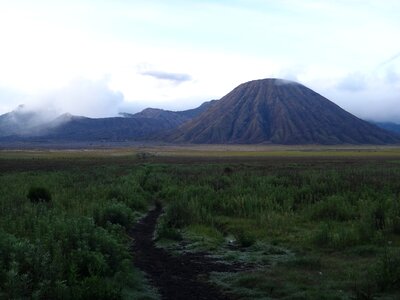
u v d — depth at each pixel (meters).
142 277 12.40
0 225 14.73
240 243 17.38
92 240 12.41
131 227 20.48
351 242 15.95
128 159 102.88
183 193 29.17
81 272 10.73
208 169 56.41
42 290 8.92
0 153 143.38
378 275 11.02
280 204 25.56
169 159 106.00
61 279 9.65
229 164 76.31
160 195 34.50
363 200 23.09
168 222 21.52
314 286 11.30
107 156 122.44
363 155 131.50
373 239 15.91
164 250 16.38
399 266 11.31
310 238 17.08
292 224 20.84
